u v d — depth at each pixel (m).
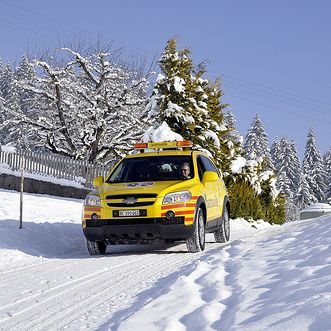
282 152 99.25
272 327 3.40
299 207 87.44
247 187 22.48
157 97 18.77
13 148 24.70
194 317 4.08
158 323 4.07
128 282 6.52
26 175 23.08
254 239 10.01
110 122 33.25
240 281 5.17
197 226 9.26
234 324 3.68
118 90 33.34
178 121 18.34
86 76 33.53
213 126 19.62
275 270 5.35
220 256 7.39
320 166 96.38
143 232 8.92
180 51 19.30
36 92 32.53
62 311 5.12
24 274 7.41
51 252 9.91
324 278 4.29
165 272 7.13
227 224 11.70
